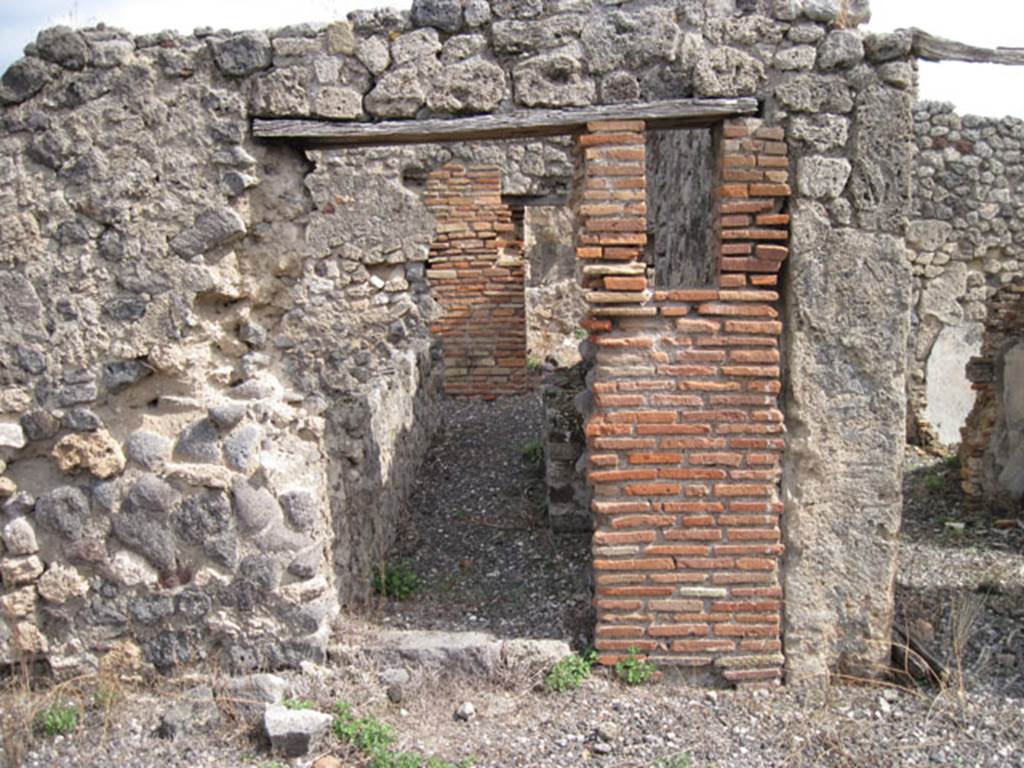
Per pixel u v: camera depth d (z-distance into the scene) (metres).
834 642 4.50
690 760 3.85
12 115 4.14
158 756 3.88
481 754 3.89
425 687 4.34
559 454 6.33
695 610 4.41
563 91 4.18
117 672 4.36
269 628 4.33
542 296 11.93
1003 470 7.62
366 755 3.85
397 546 6.33
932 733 4.09
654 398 4.29
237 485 4.27
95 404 4.30
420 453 7.93
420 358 8.10
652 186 9.36
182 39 4.16
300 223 4.48
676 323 4.26
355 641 4.48
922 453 9.98
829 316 4.27
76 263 4.22
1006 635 5.18
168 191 4.20
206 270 4.24
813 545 4.41
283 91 4.18
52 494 4.31
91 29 4.13
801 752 3.94
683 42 4.14
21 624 4.34
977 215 10.16
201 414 4.36
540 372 10.72
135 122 4.16
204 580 4.31
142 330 4.26
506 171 10.09
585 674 4.44
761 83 4.17
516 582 5.62
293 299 4.80
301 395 4.65
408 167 9.43
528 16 4.17
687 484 4.34
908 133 4.17
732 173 4.20
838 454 4.36
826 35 4.15
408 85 4.20
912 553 6.73
